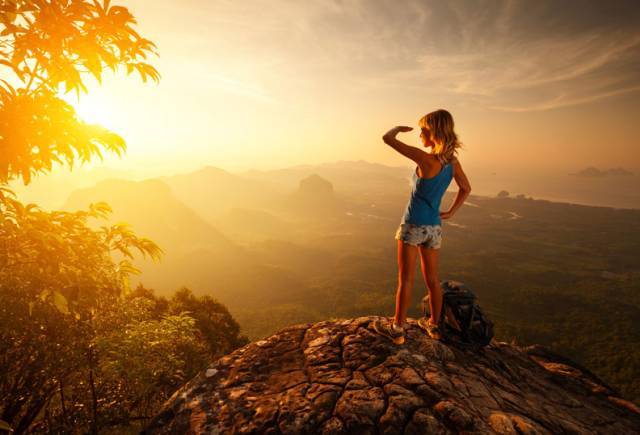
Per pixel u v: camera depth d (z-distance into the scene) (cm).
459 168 256
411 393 211
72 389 596
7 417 464
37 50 201
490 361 286
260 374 249
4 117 194
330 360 255
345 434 189
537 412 231
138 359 466
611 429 248
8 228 205
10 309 329
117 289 298
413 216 254
